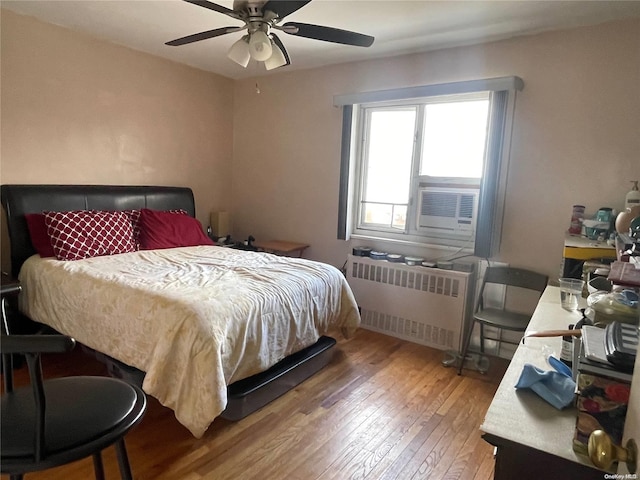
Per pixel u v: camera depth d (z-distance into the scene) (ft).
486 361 9.63
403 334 11.00
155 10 8.82
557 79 8.91
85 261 8.98
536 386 3.75
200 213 14.03
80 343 8.28
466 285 9.91
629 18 8.11
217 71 13.69
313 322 8.51
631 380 2.69
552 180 9.14
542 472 3.03
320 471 5.93
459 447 6.57
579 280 6.91
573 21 8.44
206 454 6.22
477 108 10.17
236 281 7.89
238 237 15.12
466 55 10.00
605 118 8.47
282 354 7.68
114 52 11.07
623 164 8.38
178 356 6.26
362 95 11.27
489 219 9.64
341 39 7.11
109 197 11.02
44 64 9.77
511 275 9.57
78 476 5.69
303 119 13.00
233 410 6.95
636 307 3.68
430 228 11.13
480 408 7.74
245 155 14.60
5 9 8.99
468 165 10.41
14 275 9.35
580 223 8.64
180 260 9.56
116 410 3.68
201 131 13.70
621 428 2.78
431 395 8.16
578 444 2.93
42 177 10.05
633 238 5.08
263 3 5.90
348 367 9.30
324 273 9.14
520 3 7.73
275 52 7.23
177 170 13.12
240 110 14.53
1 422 3.44
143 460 6.04
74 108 10.45
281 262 9.74
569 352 4.33
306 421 7.15
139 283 7.41
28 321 9.02
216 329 6.29
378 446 6.54
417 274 10.61
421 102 10.91
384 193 11.91
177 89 12.78
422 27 9.07
